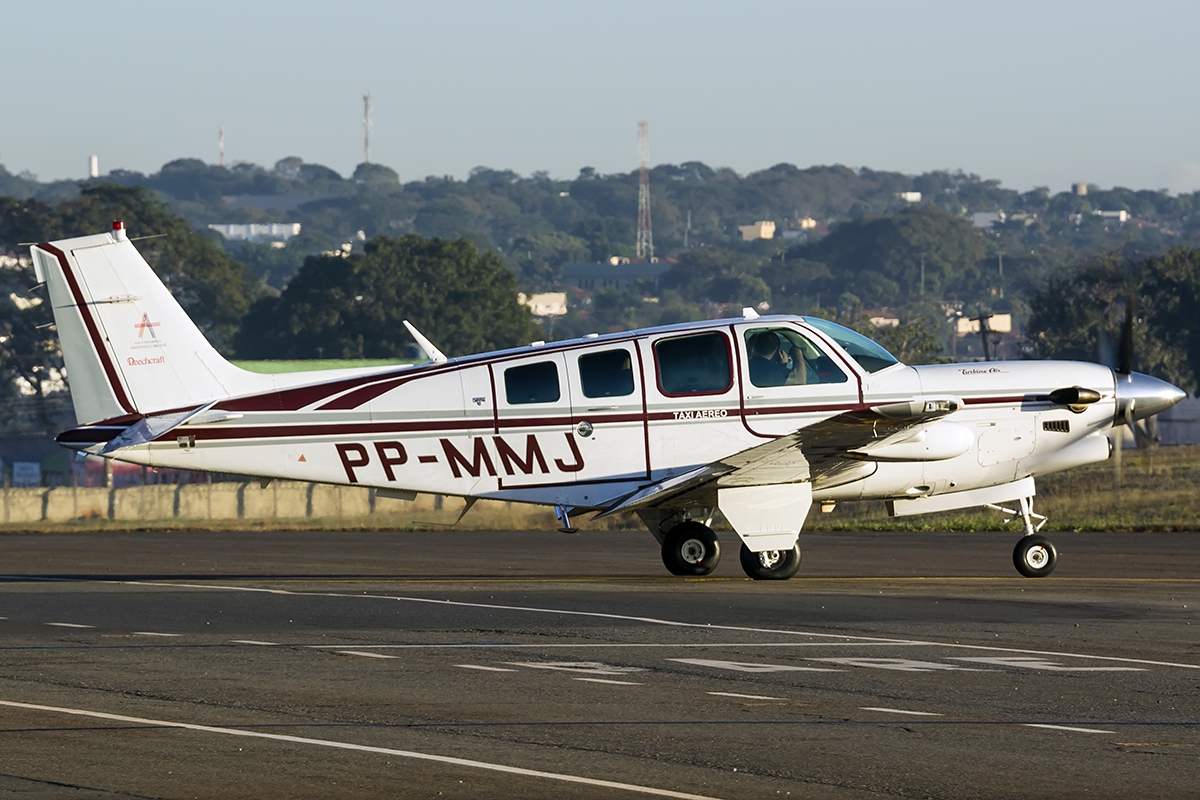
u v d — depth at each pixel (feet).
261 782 83.25
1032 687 112.57
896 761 88.38
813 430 176.76
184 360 194.80
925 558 239.09
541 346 194.39
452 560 243.60
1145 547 258.57
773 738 94.48
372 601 170.40
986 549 258.37
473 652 130.31
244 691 110.83
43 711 102.94
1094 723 99.19
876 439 182.80
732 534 303.27
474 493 192.95
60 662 124.57
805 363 194.59
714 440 191.93
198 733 95.66
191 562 240.94
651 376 192.03
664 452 191.93
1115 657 127.13
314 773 85.20
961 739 94.22
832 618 153.58
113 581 201.46
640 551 263.70
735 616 155.63
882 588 185.57
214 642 136.67
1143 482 419.74
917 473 198.80
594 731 96.53
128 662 124.57
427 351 197.67
